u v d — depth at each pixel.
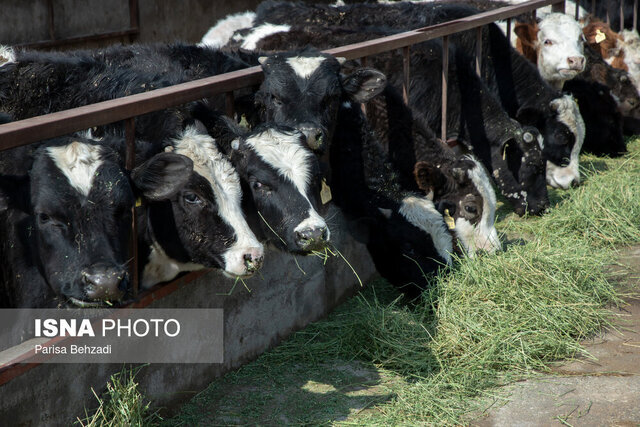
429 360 4.58
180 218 3.96
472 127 7.23
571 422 3.90
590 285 5.42
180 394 4.24
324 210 4.61
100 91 4.64
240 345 4.65
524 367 4.51
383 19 8.26
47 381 3.47
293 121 4.96
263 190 4.12
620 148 9.27
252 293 4.69
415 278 5.24
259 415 4.11
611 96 9.19
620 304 5.31
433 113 7.13
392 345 4.69
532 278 5.17
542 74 8.92
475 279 5.12
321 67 5.09
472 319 4.83
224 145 4.27
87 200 3.49
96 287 3.38
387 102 5.79
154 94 3.86
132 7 9.74
